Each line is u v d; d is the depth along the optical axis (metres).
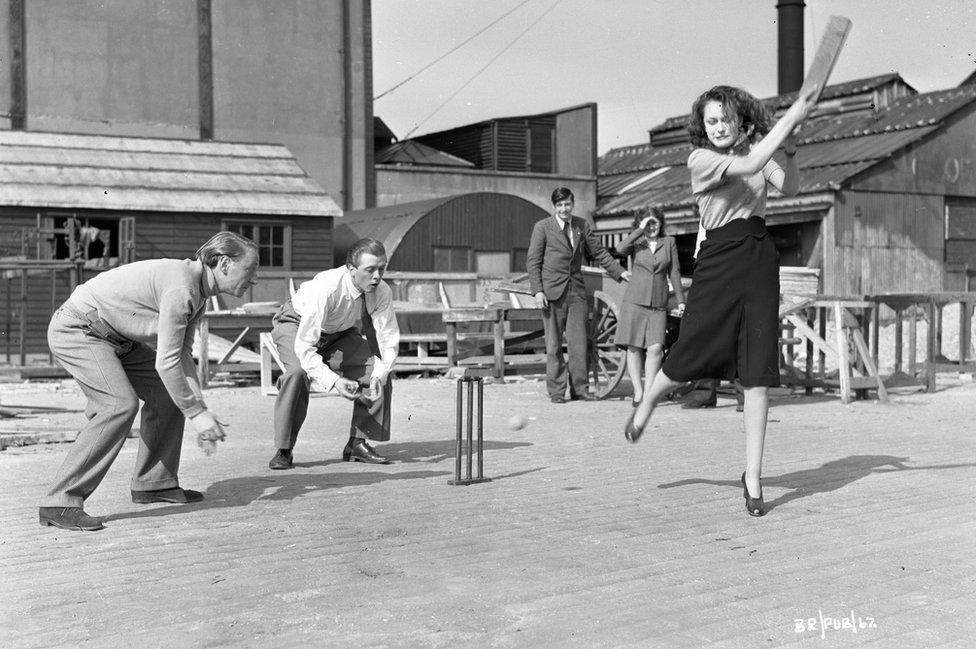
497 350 15.67
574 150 37.06
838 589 4.06
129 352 5.78
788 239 27.19
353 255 7.07
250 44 33.75
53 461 7.73
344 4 34.81
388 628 3.59
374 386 7.13
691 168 5.64
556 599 3.93
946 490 6.27
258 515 5.61
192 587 4.16
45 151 25.88
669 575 4.28
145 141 27.77
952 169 27.80
